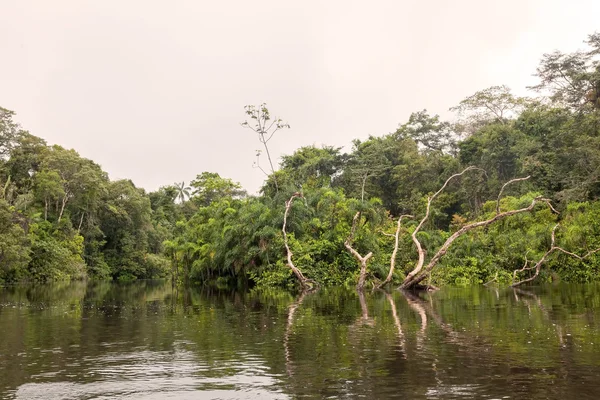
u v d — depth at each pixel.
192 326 11.56
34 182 60.19
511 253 28.25
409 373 6.49
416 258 28.88
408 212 55.44
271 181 40.88
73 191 62.91
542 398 5.34
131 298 22.81
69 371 7.00
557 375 6.27
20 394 5.88
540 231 29.27
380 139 64.06
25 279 50.69
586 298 16.55
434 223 46.72
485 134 51.44
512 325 10.51
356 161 58.91
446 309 14.05
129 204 69.62
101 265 64.81
